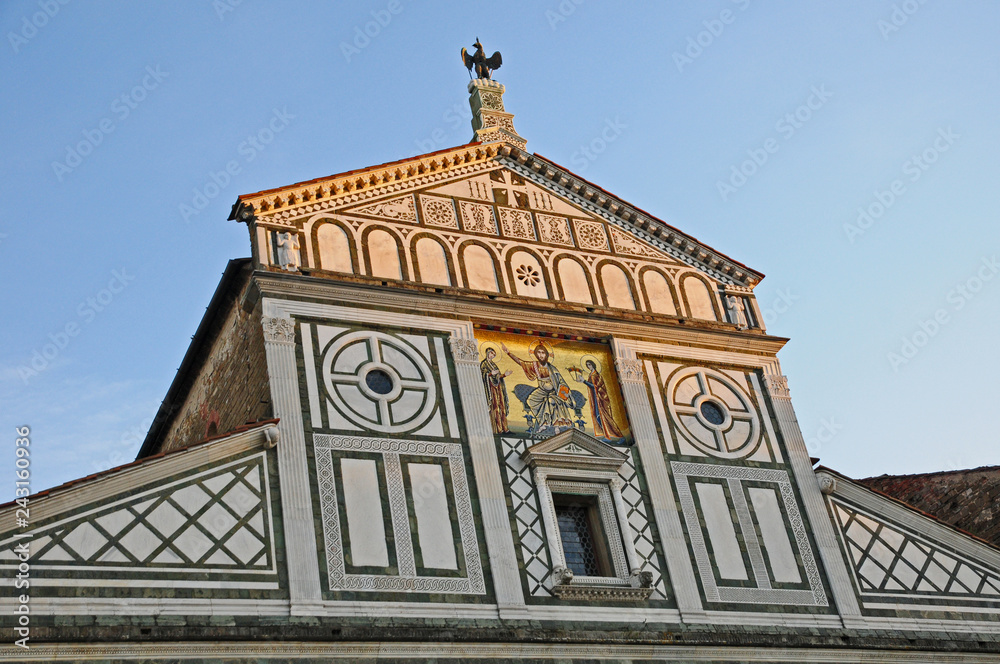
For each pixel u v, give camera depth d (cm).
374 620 2205
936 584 2805
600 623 2400
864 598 2706
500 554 2400
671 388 2866
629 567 2509
